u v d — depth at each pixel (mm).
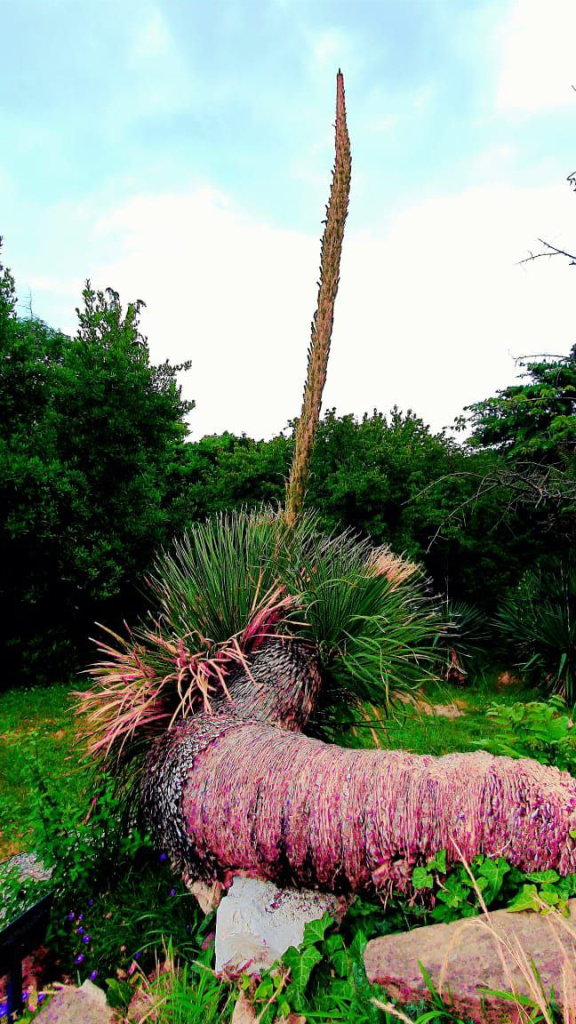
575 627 6637
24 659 7816
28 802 2992
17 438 7625
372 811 1737
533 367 8633
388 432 10195
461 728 5359
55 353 11055
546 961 1356
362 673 2764
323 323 3215
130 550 8312
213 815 1931
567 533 7730
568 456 7754
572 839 1586
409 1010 1391
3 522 7168
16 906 2414
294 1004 1574
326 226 3201
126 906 2332
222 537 3254
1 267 8062
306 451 3338
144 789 2244
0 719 6406
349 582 2867
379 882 1730
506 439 12586
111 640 8617
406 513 8938
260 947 1802
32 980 2209
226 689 2447
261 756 2016
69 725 6074
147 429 8750
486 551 9242
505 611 8016
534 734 2307
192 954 2057
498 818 1635
